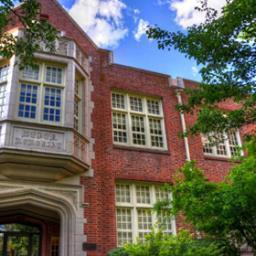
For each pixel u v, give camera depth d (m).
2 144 9.43
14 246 11.64
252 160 6.91
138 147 12.92
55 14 13.41
